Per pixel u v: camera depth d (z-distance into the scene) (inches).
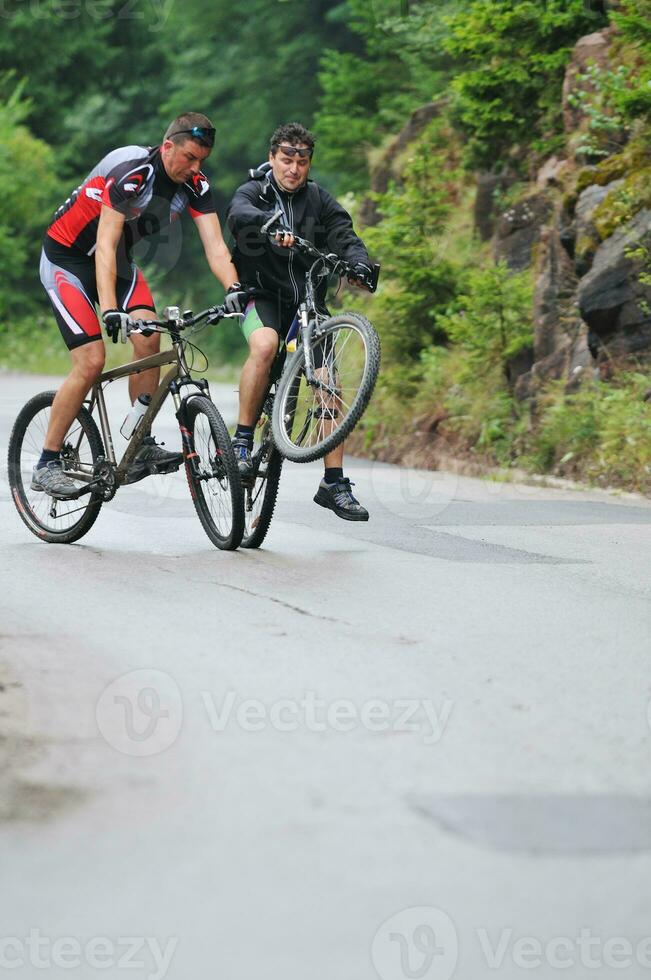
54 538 733.3
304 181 701.3
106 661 464.4
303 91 3762.3
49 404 728.3
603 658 482.0
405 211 1422.2
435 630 520.4
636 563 692.1
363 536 770.8
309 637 502.9
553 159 1381.6
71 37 4264.3
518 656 481.7
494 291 1279.5
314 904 279.9
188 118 675.4
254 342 686.5
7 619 529.7
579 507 935.0
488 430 1217.4
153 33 4411.9
